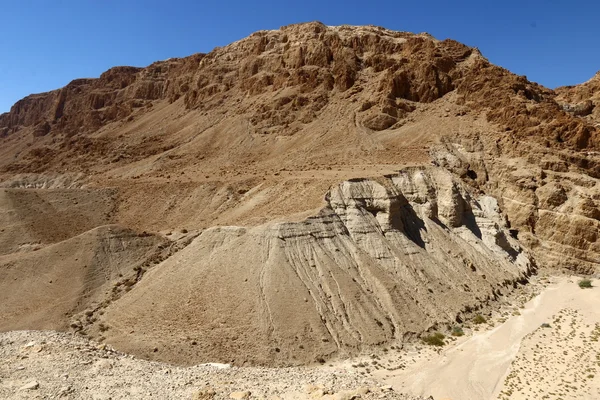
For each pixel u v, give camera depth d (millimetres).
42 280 46031
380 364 35562
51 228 63250
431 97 96812
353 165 72688
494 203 68062
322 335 36688
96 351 24281
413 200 59031
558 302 50062
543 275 60875
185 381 20438
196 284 40281
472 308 46688
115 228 53219
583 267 61500
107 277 47562
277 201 56562
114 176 98375
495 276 54312
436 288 47031
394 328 40219
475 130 80875
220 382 20172
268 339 35281
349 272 43781
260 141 100312
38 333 26516
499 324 44438
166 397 18578
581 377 32969
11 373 20391
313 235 45000
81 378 20281
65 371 20938
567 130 76500
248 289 38938
